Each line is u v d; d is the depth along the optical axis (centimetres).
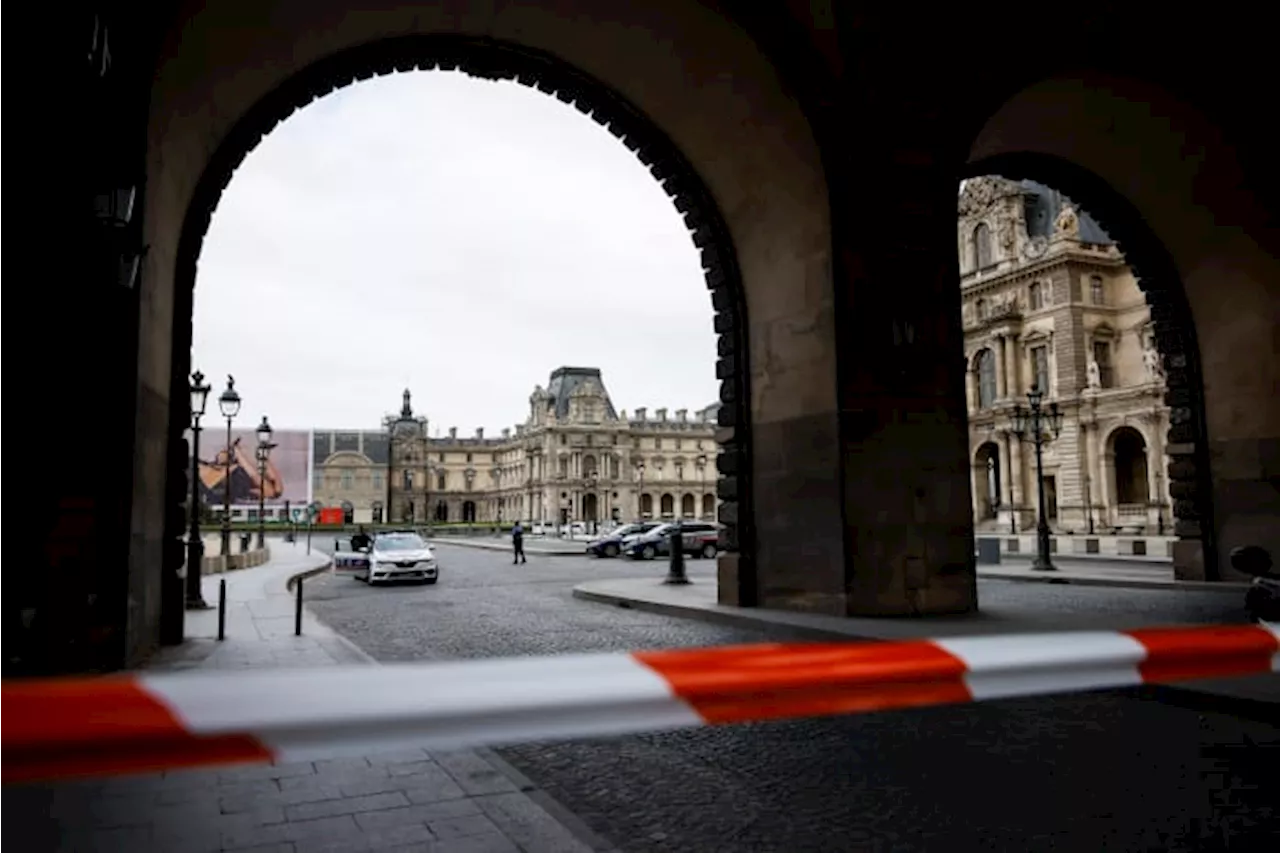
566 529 11819
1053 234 6444
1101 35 1564
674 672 189
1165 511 5481
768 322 1647
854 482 1427
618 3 1418
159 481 1198
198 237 1351
